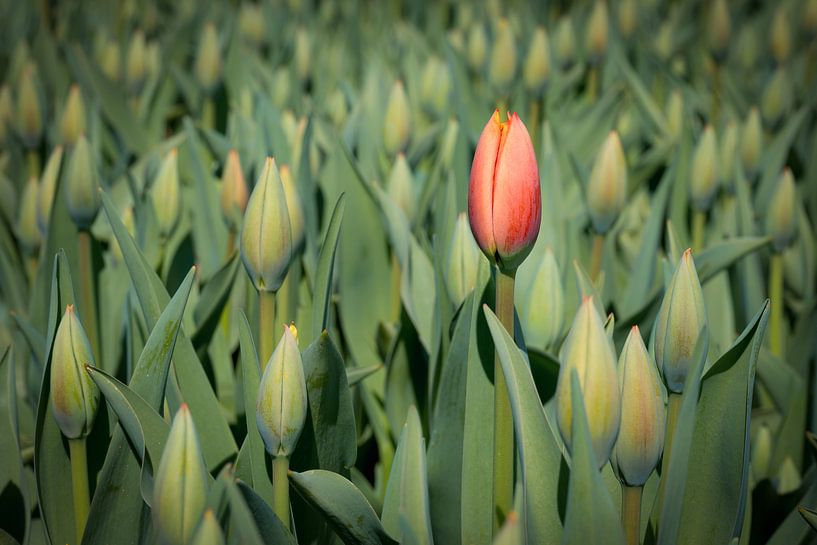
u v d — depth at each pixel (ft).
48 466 2.44
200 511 2.13
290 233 2.36
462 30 5.79
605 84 5.07
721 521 2.34
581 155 4.17
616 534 2.14
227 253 3.01
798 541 2.51
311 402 2.37
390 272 3.09
